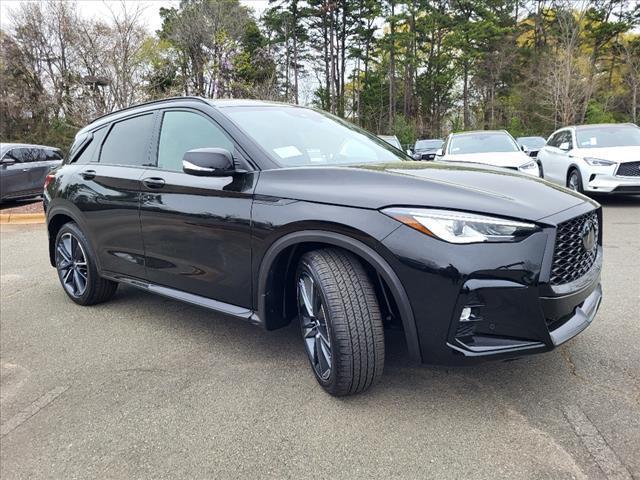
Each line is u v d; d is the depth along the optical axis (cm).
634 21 4003
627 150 874
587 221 248
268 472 209
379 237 227
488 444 217
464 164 306
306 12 4419
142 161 362
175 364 314
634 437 216
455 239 216
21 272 586
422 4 4472
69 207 420
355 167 271
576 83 3281
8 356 343
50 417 263
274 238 265
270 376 290
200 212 304
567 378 268
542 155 1112
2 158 1152
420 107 4972
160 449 229
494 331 220
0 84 2525
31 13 2278
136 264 367
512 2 4656
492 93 4550
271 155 290
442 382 271
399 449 218
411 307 226
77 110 1396
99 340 362
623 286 422
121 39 1366
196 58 1759
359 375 243
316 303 259
